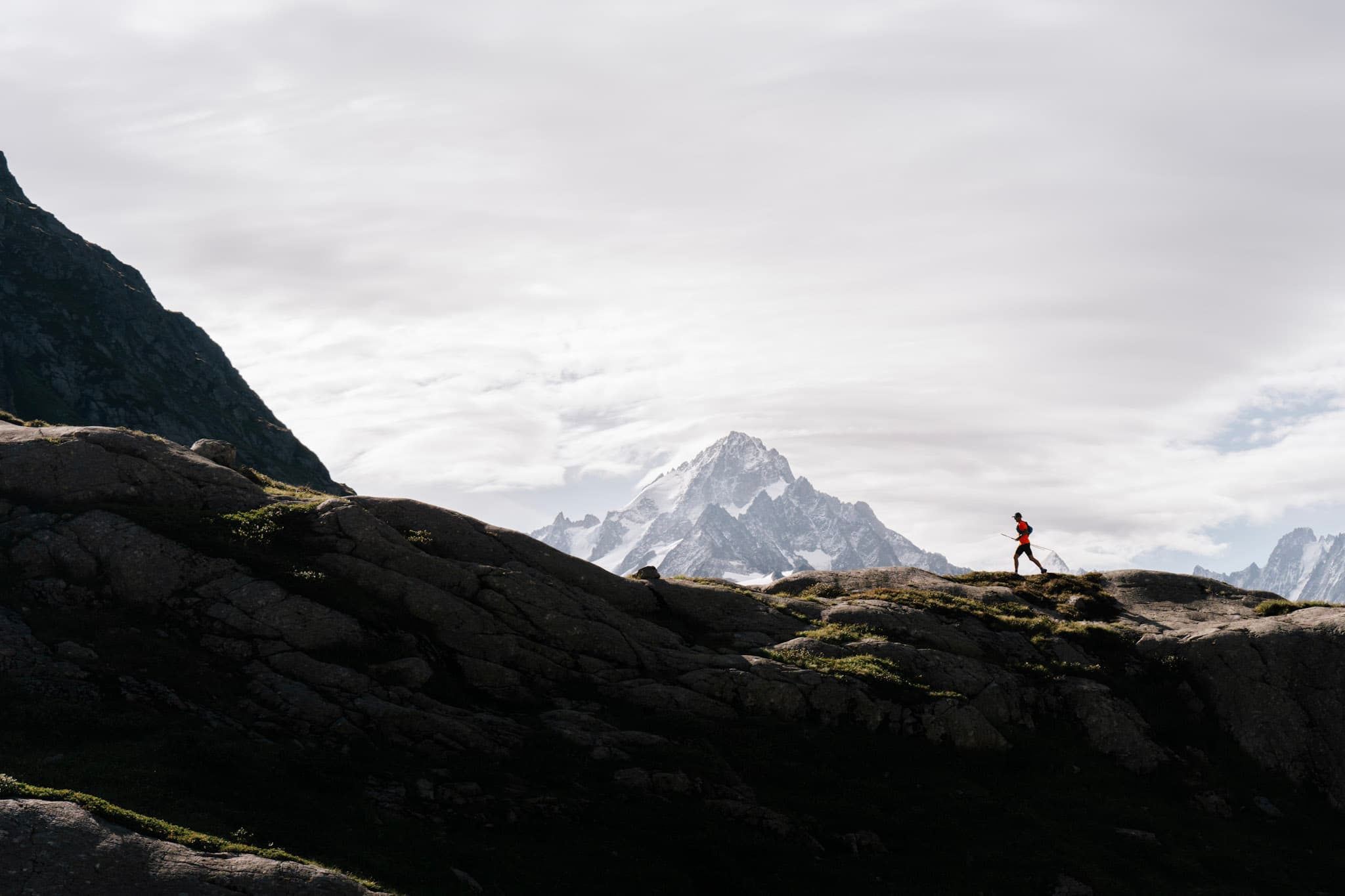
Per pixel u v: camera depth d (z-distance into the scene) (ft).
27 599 113.80
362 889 75.10
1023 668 151.94
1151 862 115.44
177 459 143.64
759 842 103.55
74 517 126.11
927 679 142.20
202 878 70.28
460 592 132.98
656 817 103.35
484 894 85.81
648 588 155.33
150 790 84.58
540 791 102.94
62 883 66.18
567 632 132.16
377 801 94.27
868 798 117.39
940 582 192.34
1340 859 122.01
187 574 120.16
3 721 93.66
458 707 114.01
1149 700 150.30
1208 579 195.93
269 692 106.32
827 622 158.81
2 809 69.97
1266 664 147.33
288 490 162.71
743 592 171.12
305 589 121.80
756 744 121.49
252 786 90.89
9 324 569.23
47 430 144.77
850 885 101.55
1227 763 139.54
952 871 107.24
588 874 93.45
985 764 129.80
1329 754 136.67
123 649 107.96
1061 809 123.85
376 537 135.44
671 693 126.52
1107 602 181.88
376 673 113.29
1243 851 121.19
